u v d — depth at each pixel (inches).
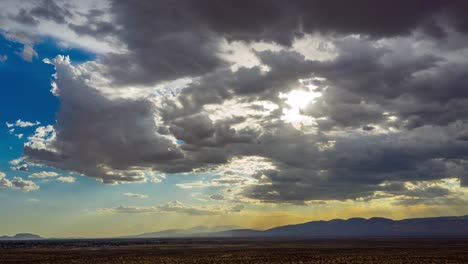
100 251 4077.3
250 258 2950.3
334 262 2581.2
